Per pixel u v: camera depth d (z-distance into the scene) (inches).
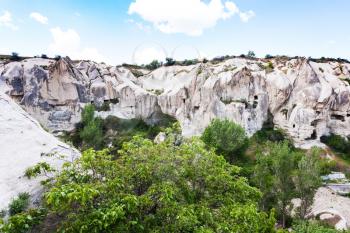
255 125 2042.3
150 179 412.2
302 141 1974.7
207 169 466.6
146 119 2209.6
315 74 2140.7
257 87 2148.1
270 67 2416.3
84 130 1935.3
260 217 422.6
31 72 2112.5
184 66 2726.4
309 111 2025.1
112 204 337.7
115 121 2145.7
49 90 2121.1
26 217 335.6
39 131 628.1
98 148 1873.8
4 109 636.7
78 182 393.4
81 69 2358.5
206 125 2036.2
